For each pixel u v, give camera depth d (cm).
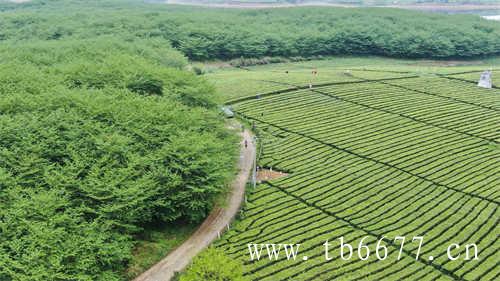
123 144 7131
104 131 7350
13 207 6119
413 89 14362
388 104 12975
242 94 13662
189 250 7075
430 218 7644
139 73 9688
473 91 14300
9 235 5850
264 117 12150
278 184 8856
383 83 14988
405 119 11906
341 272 6412
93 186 6494
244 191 8638
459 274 6338
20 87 8631
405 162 9612
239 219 7794
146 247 7081
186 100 9425
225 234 7394
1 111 7675
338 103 13050
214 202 8206
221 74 16662
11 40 18212
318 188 8669
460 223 7475
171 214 7194
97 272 6081
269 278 6328
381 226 7462
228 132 9538
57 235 5872
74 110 7731
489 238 7094
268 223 7631
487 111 12575
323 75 16038
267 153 10156
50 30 19325
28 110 7750
